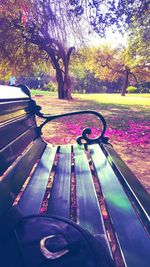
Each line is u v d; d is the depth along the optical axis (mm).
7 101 2295
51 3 13641
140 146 5977
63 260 1019
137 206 1666
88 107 15922
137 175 4074
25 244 1085
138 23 16969
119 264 1729
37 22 16938
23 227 1203
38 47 24656
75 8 13312
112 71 51125
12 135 2250
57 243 1075
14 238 1115
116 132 7492
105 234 1493
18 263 1008
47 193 2562
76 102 20812
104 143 3871
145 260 1175
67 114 3889
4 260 1023
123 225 1484
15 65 24719
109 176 2369
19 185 1965
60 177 2498
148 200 1735
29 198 1972
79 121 10016
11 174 1858
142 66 48344
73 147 3855
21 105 2975
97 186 2748
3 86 2654
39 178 2432
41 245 1059
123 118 10922
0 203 1419
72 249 1044
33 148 3023
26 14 12719
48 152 3455
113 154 3043
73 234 1146
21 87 3752
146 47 23188
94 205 1873
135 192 1837
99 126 8672
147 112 13836
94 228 1561
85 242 1109
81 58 28156
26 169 2344
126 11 14102
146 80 56125
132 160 4906
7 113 2221
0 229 1143
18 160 2219
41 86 64938
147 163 4727
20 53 24234
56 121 9984
